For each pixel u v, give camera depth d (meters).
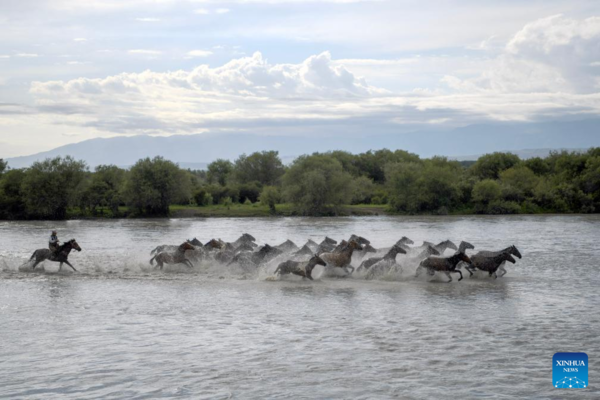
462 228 74.19
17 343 17.30
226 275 31.27
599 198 114.56
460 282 28.58
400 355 16.03
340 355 16.05
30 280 29.73
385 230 71.38
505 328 18.98
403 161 151.38
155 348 16.77
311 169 114.00
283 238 59.81
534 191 117.62
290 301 23.75
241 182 161.50
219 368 14.96
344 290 26.36
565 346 16.88
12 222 97.94
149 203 109.75
